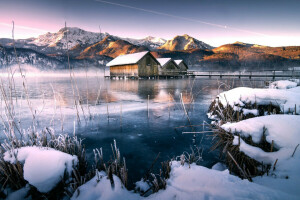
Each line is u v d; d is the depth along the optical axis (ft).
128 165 11.46
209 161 11.61
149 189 7.96
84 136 16.49
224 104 19.69
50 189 7.52
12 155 8.83
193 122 20.33
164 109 26.71
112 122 20.59
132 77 99.45
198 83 72.69
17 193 7.80
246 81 75.51
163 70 109.29
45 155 8.50
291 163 6.89
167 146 14.34
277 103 15.99
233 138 10.38
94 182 7.98
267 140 8.59
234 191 5.79
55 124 19.70
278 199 5.19
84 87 59.11
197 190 6.31
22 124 19.45
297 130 8.02
